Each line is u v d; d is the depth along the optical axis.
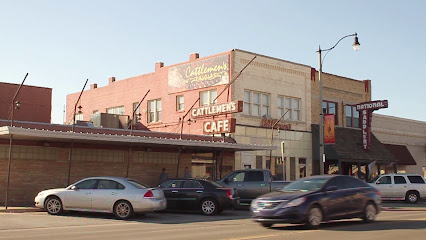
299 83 37.31
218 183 21.58
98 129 27.33
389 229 14.47
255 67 34.12
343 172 40.28
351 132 40.44
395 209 24.42
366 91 43.41
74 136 21.16
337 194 15.44
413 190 29.14
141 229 15.02
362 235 13.04
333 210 15.20
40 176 24.16
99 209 18.36
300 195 14.66
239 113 32.69
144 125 38.25
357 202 16.00
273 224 15.89
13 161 23.38
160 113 37.44
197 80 34.62
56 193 18.89
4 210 20.03
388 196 29.45
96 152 26.33
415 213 21.61
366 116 39.44
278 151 35.09
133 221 17.81
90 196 18.41
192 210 20.88
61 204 18.81
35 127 24.67
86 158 25.91
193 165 31.05
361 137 39.62
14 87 32.38
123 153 27.50
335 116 40.44
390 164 42.59
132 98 39.97
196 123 33.94
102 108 43.06
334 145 37.09
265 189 23.27
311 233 13.55
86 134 21.53
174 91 36.22
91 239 12.40
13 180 23.28
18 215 18.83
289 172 35.59
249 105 33.66
